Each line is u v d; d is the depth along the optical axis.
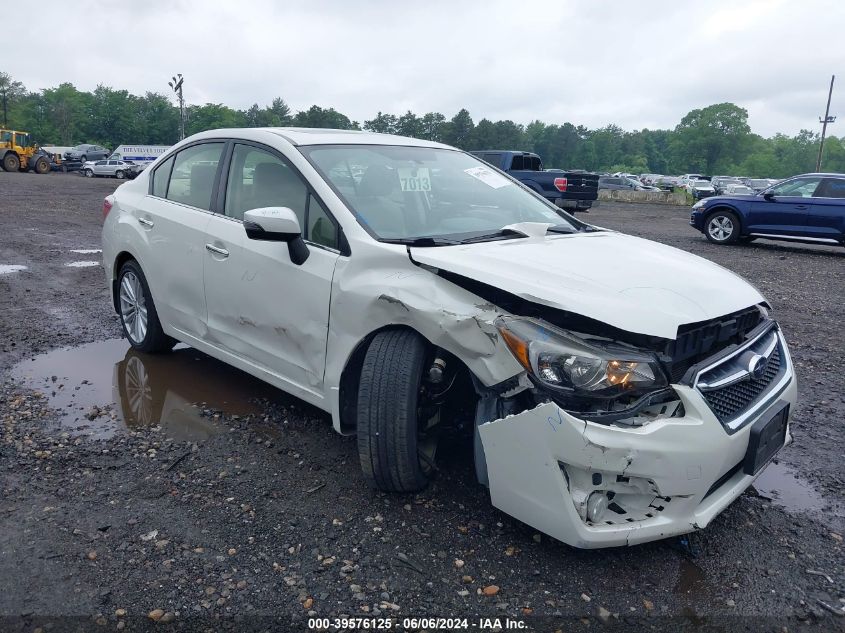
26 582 2.62
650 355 2.64
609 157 180.88
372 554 2.86
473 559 2.85
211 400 4.47
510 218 4.00
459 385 3.27
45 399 4.43
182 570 2.72
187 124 127.56
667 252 3.71
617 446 2.54
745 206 14.39
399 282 3.08
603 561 2.87
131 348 5.53
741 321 3.12
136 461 3.62
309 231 3.60
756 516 3.31
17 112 115.00
